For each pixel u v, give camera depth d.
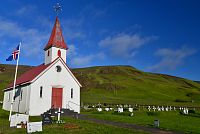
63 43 42.44
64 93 39.22
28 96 36.50
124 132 19.25
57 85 38.59
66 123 24.17
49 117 24.17
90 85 117.75
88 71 153.50
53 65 38.78
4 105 48.84
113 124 24.42
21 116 23.98
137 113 40.22
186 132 20.08
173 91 130.50
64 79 39.66
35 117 32.69
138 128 21.80
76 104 40.25
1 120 27.88
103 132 19.22
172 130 21.05
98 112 41.84
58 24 43.34
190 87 159.75
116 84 122.06
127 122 26.70
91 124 23.78
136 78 147.88
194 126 24.52
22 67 151.38
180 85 159.50
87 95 99.38
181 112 46.38
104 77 139.88
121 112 40.97
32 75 39.88
